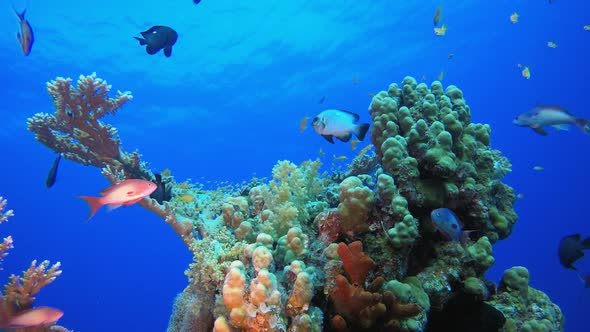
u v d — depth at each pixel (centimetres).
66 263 6469
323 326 326
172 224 472
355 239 379
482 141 454
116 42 3152
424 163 392
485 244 373
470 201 392
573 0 3788
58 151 609
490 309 360
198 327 393
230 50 3616
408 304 295
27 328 406
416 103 466
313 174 522
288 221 425
